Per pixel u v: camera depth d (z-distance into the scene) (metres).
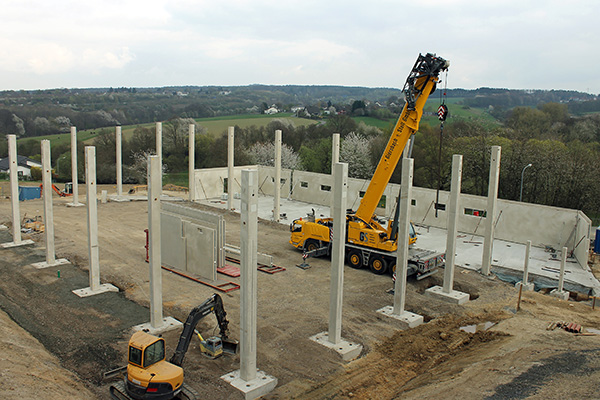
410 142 18.95
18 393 9.93
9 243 23.88
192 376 12.13
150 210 14.05
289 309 16.81
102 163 63.88
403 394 11.45
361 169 60.69
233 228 29.56
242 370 11.88
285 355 13.44
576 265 23.86
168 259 21.45
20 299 17.12
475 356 13.15
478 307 17.59
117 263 21.56
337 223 13.38
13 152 23.28
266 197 41.00
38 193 39.97
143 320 15.54
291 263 22.47
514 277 21.75
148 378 10.30
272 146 68.81
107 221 30.05
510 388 10.66
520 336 14.34
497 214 28.38
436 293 18.45
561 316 16.77
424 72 17.78
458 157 17.48
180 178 63.53
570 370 11.32
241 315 11.74
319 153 63.47
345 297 18.11
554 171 39.22
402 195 15.76
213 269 19.52
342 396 11.58
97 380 11.89
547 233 26.53
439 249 25.77
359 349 13.94
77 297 17.42
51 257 20.88
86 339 14.05
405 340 14.67
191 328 11.94
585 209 39.34
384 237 21.00
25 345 13.06
